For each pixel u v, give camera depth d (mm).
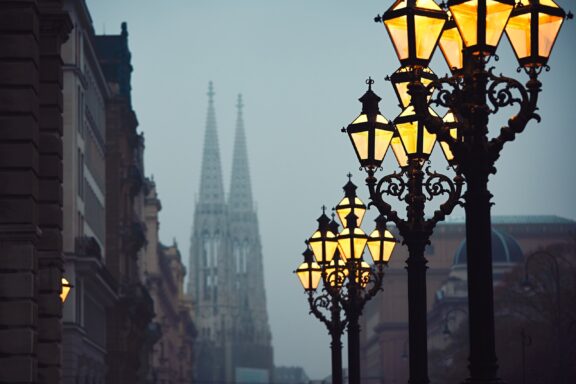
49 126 87062
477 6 37562
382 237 66000
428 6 40094
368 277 67938
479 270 38312
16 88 73062
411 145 49031
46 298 86688
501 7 37688
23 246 72250
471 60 39156
